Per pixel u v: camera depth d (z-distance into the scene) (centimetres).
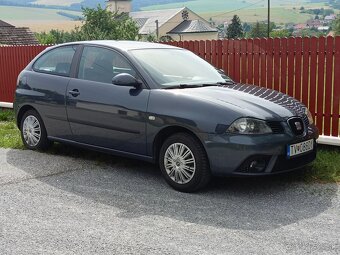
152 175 667
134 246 442
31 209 540
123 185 623
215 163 564
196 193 588
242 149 546
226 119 557
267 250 431
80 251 434
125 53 667
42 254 429
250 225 488
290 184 616
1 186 623
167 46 740
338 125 788
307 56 805
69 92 708
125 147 649
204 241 452
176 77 653
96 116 671
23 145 832
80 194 589
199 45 933
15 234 472
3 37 4084
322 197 570
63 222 501
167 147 601
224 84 672
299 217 509
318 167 670
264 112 568
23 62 1278
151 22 11719
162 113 597
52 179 652
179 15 11569
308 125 614
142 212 528
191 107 580
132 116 627
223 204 550
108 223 497
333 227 482
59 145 827
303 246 439
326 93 793
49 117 748
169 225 490
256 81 867
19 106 798
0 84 1334
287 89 833
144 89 627
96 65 696
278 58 836
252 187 607
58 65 751
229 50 894
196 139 577
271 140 554
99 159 747
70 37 6988
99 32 6769
